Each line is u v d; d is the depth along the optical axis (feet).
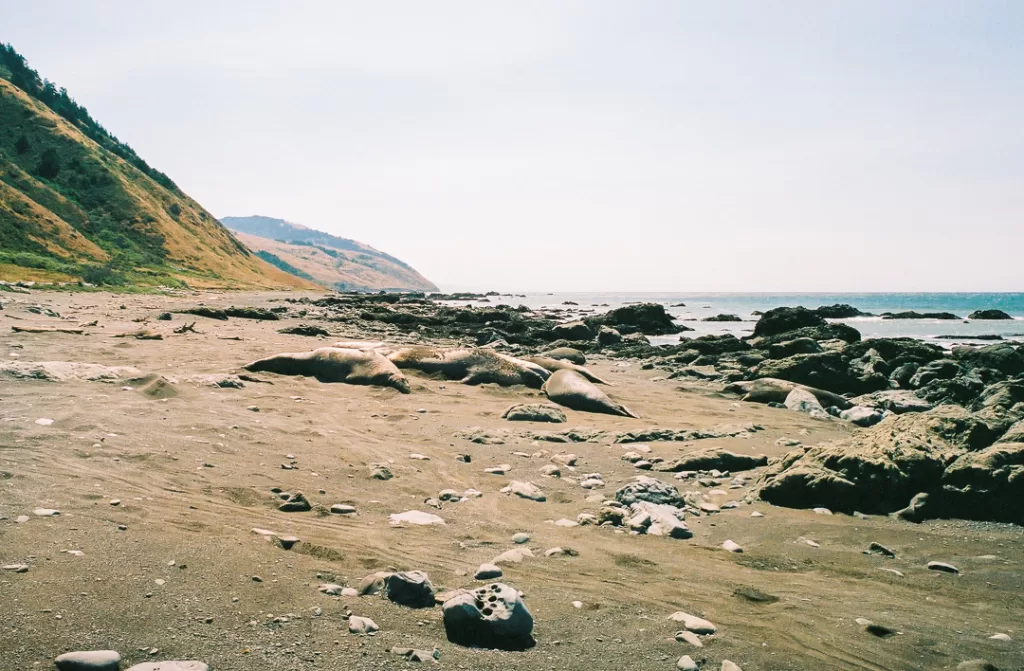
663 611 15.29
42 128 395.55
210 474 22.88
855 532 22.11
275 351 62.18
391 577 14.85
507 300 452.76
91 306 110.83
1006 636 14.46
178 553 15.65
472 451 31.48
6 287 134.41
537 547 19.13
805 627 14.76
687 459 30.81
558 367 59.26
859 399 57.88
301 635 12.48
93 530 16.39
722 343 95.50
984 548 20.54
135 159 508.12
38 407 28.78
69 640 11.23
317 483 23.61
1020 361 69.77
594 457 32.14
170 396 35.76
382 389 47.03
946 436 27.63
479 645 12.96
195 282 312.29
